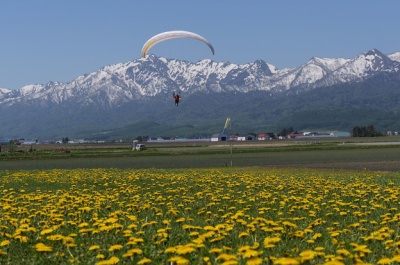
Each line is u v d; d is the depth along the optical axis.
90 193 34.50
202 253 15.96
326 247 17.05
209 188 34.16
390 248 16.47
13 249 17.39
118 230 19.12
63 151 175.50
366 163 94.88
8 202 27.05
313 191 31.42
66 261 16.05
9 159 133.00
